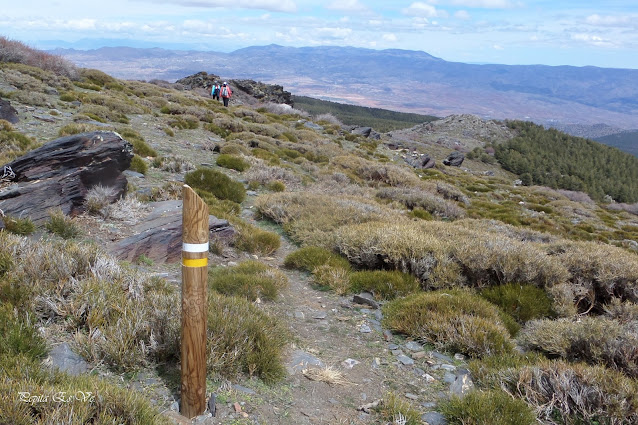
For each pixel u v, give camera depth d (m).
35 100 23.70
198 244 3.55
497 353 5.74
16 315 4.35
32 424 2.88
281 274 8.45
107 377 4.04
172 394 4.01
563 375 4.70
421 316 6.48
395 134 134.25
